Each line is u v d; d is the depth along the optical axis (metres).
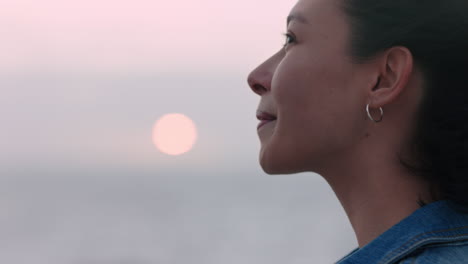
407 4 1.17
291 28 1.27
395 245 1.11
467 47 1.15
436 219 1.12
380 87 1.19
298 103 1.24
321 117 1.22
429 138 1.16
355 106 1.21
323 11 1.24
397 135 1.19
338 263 1.15
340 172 1.25
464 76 1.15
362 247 1.18
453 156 1.14
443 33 1.15
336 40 1.22
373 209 1.21
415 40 1.16
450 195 1.14
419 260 1.06
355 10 1.21
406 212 1.18
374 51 1.18
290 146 1.25
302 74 1.24
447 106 1.15
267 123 1.32
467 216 1.13
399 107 1.19
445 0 1.16
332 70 1.22
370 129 1.21
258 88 1.37
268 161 1.28
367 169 1.21
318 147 1.24
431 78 1.16
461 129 1.14
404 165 1.18
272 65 1.36
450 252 1.07
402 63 1.16
